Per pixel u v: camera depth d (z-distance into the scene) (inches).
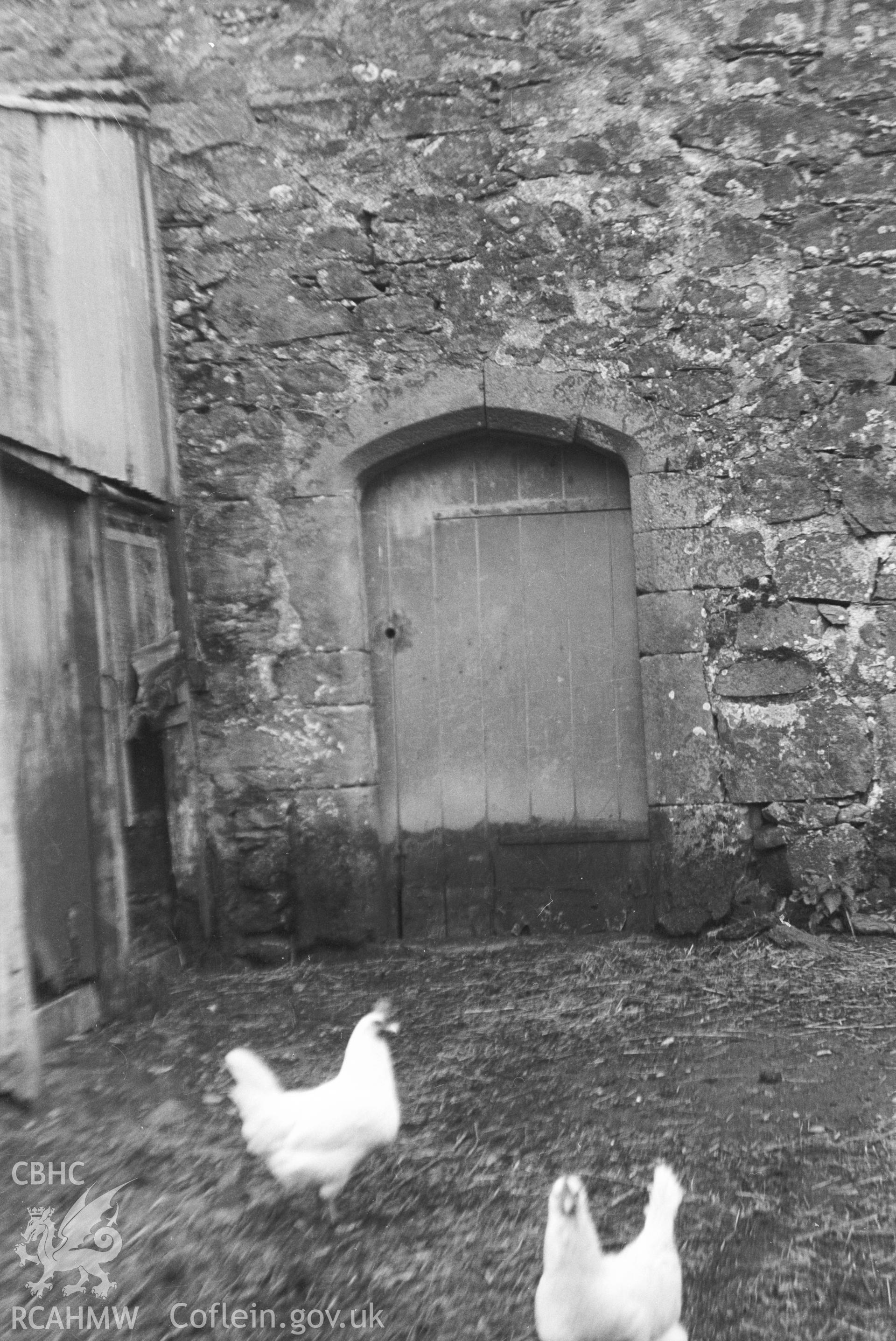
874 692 205.8
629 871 219.6
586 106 211.2
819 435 207.3
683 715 209.9
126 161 206.4
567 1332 84.1
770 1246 108.8
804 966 190.1
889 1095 139.9
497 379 213.8
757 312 208.4
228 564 219.9
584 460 221.0
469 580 223.5
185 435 220.2
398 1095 148.8
